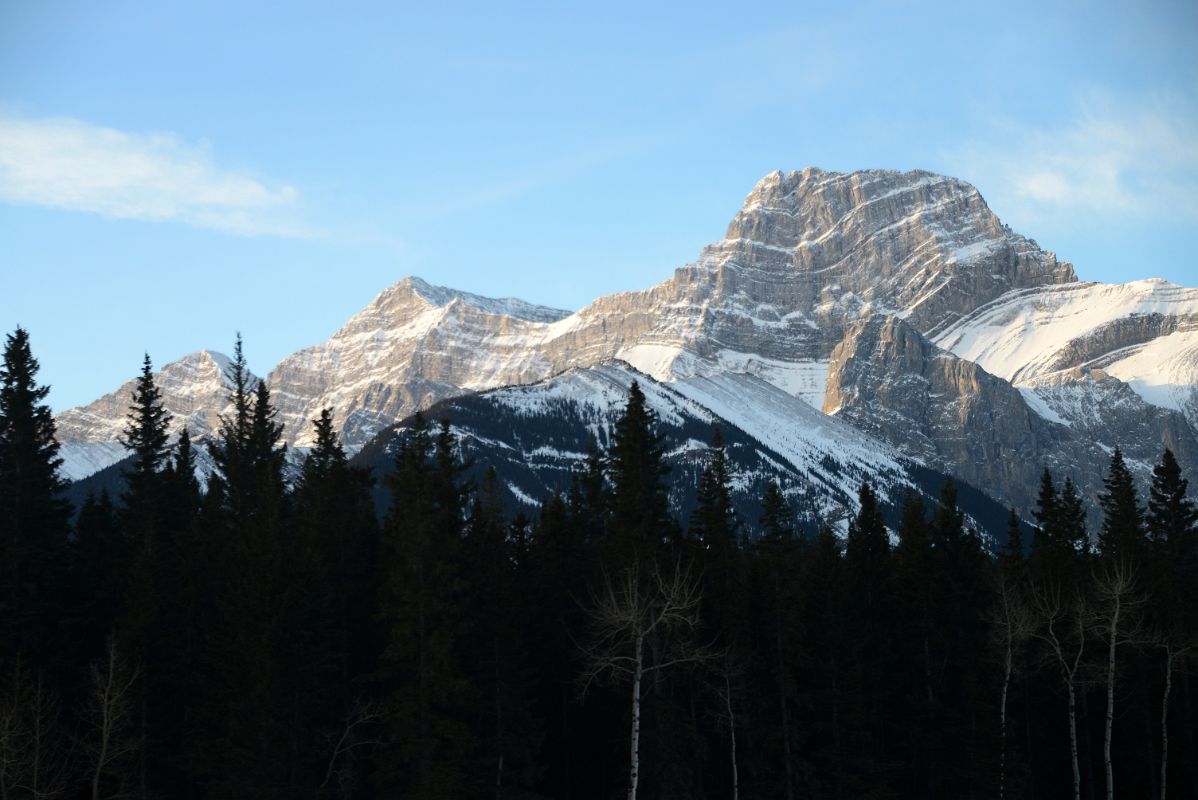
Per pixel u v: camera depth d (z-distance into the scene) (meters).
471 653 91.88
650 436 99.94
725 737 98.38
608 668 94.31
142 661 87.06
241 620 83.75
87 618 93.69
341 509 101.75
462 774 82.81
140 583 89.56
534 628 102.06
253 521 94.88
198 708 87.69
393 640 84.69
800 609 100.00
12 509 94.25
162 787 91.12
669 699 88.75
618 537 95.12
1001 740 96.00
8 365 98.94
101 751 77.62
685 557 101.81
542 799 97.62
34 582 93.06
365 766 92.69
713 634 96.56
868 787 98.88
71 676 90.69
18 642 88.12
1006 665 95.69
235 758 80.81
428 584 83.00
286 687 83.12
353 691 93.88
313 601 86.81
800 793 96.31
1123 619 94.94
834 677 100.44
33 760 76.69
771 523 99.38
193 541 99.56
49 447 99.75
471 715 91.69
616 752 99.56
